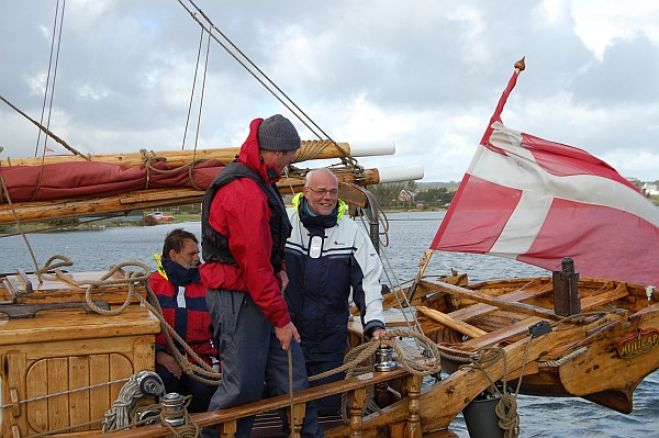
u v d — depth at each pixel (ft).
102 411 12.66
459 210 23.70
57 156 16.05
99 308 13.33
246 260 12.07
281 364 13.58
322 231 15.72
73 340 12.46
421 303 24.09
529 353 17.43
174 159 16.48
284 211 12.99
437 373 15.44
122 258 110.63
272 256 13.01
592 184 22.66
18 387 12.22
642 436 25.55
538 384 18.34
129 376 12.78
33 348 12.28
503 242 23.02
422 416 15.78
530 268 83.51
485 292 26.58
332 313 16.02
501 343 18.24
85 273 16.89
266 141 12.37
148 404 12.76
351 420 14.58
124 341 12.76
